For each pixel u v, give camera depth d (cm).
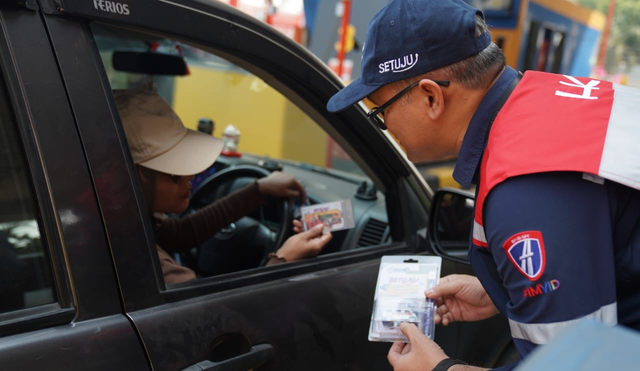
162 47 230
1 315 102
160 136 163
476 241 115
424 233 189
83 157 112
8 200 105
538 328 98
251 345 130
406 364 126
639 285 103
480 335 195
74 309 108
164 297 121
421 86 115
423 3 113
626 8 4116
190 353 119
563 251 93
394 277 145
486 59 114
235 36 141
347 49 621
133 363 110
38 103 108
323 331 145
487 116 114
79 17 115
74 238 109
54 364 101
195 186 289
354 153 184
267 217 234
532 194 96
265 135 368
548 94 108
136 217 118
